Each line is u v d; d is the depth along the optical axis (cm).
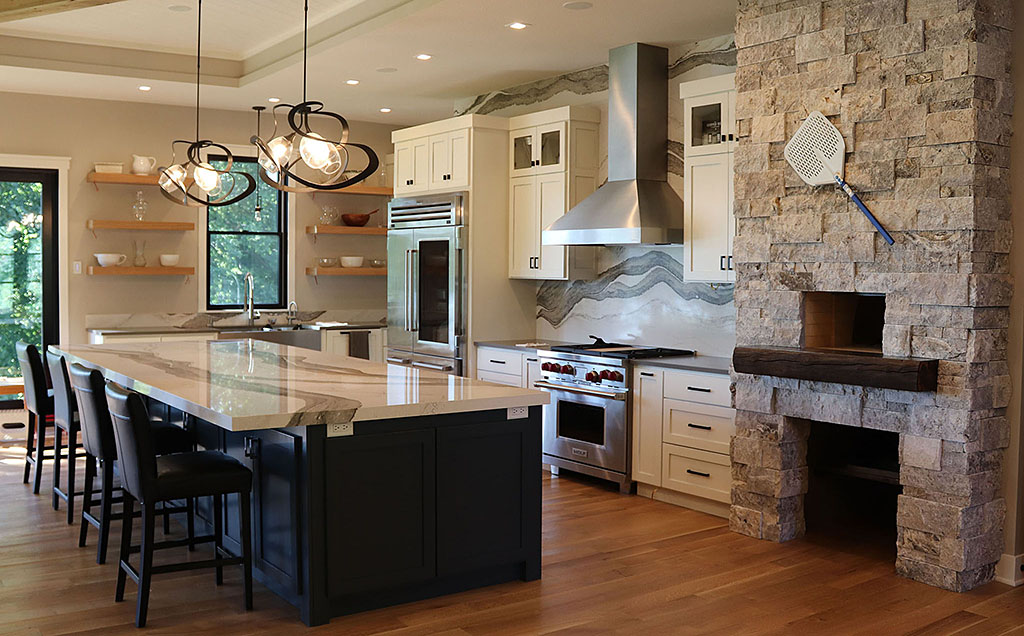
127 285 795
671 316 612
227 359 514
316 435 344
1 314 766
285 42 664
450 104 805
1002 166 399
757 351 457
